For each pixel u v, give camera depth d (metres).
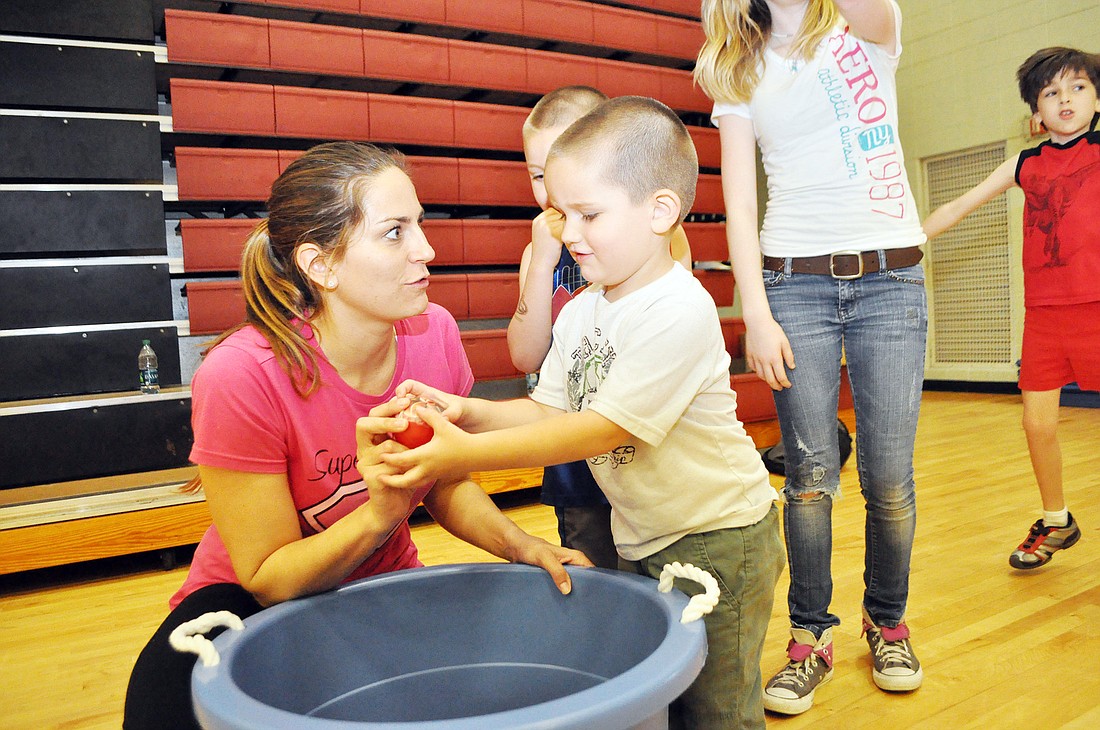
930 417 4.77
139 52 3.05
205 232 3.08
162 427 2.88
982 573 1.96
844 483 3.11
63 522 2.34
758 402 3.47
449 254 3.45
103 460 2.80
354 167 0.88
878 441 1.32
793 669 1.35
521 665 0.86
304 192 0.87
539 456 0.80
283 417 0.90
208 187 3.08
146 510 2.42
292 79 3.44
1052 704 1.30
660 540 1.00
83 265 2.98
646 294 0.91
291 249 0.89
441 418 0.76
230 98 3.11
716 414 0.96
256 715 0.53
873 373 1.31
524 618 0.86
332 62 3.28
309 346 0.91
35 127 2.90
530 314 1.32
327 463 0.95
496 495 3.20
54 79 2.94
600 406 0.84
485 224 3.52
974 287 5.84
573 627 0.84
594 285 1.03
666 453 0.95
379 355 0.98
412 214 0.90
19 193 2.88
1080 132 1.95
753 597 1.00
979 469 3.19
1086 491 2.72
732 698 1.00
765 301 1.33
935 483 2.98
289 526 0.92
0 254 2.93
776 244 1.35
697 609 0.67
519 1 3.64
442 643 0.86
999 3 5.45
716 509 0.97
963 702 1.32
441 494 1.03
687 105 4.04
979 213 5.75
